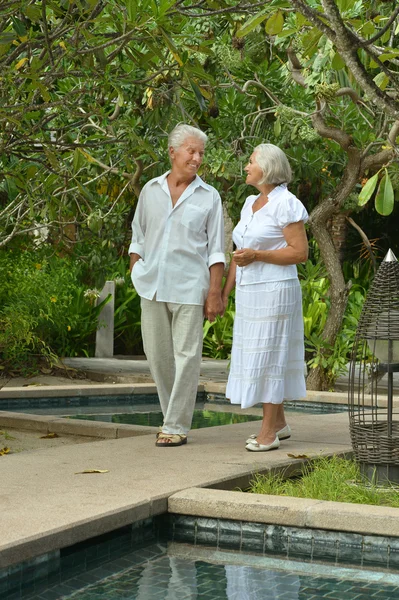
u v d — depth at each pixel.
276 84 10.48
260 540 4.37
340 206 10.07
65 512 4.14
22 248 12.30
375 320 5.10
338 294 10.35
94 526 4.04
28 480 4.91
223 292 6.36
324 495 4.79
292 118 9.85
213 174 10.50
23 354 11.27
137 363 12.73
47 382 10.92
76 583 3.68
